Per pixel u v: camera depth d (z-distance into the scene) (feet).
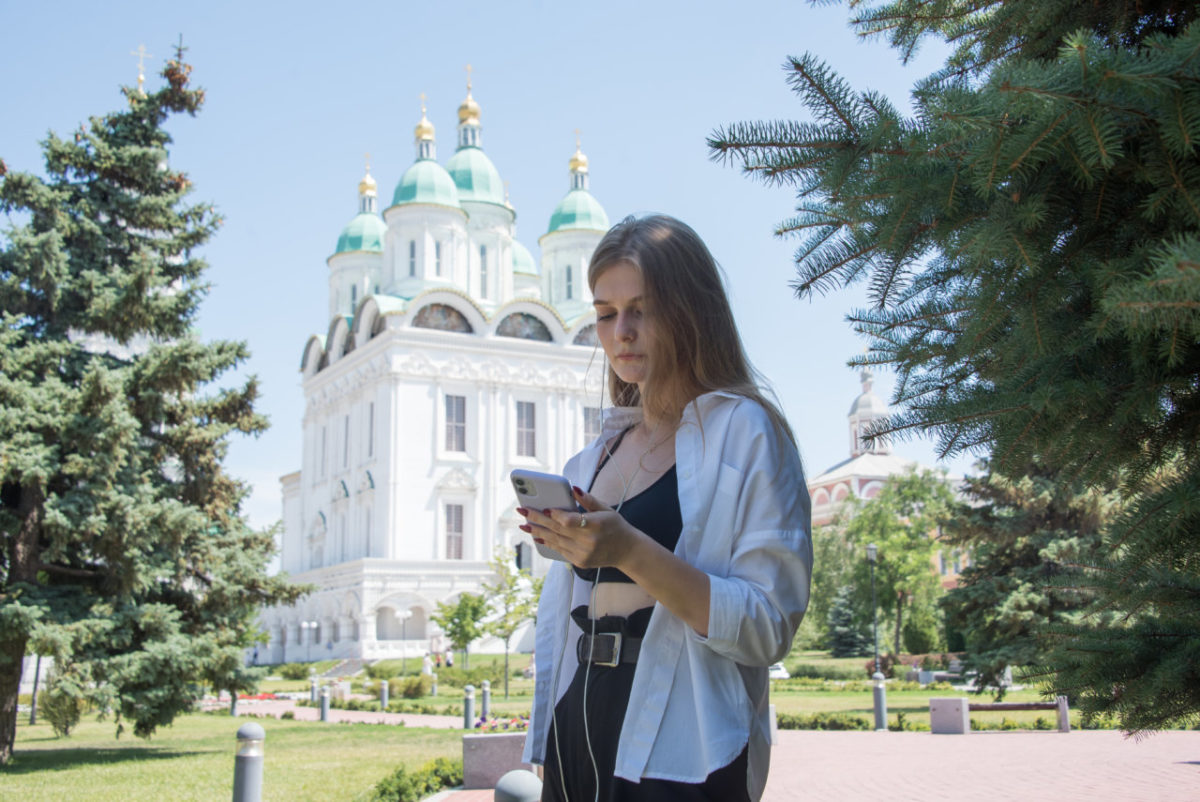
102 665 50.42
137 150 57.82
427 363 185.98
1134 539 11.17
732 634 6.64
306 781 42.19
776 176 10.27
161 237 59.47
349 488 198.18
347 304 236.84
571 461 9.08
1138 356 9.96
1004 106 8.48
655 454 8.07
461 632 139.64
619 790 6.95
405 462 182.39
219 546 58.34
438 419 185.78
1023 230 9.39
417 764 47.85
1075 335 10.42
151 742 62.95
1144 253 8.96
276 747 58.59
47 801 37.93
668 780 6.82
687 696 7.04
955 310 12.02
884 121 9.52
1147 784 35.14
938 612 160.97
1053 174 9.51
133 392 55.16
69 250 56.24
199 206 59.77
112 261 57.82
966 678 74.33
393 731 69.97
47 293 54.54
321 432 216.74
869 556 110.93
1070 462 11.54
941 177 9.53
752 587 6.88
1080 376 10.61
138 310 54.49
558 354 196.13
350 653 175.63
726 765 6.75
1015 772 39.86
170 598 56.90
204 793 39.47
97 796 39.06
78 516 50.85
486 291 218.59
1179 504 10.67
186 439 56.44
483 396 189.78
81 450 51.65
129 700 50.72
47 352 53.06
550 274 228.84
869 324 12.83
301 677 170.91
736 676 7.08
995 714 67.31
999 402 11.11
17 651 50.85
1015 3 12.52
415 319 188.24
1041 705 55.72
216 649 53.93
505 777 15.92
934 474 157.48
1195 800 31.55
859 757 47.11
